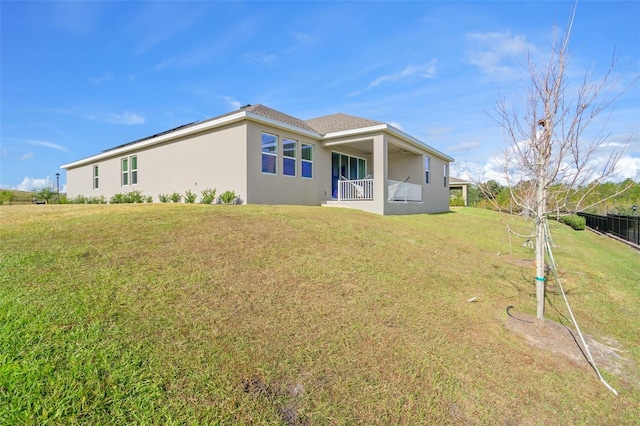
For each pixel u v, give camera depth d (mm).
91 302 3223
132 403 2182
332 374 2820
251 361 2791
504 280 6461
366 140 14125
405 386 2814
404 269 5836
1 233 5191
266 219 7668
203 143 13117
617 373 3428
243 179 11648
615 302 5707
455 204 33500
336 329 3518
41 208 8734
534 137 4219
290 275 4688
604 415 2783
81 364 2412
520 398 2877
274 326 3367
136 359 2553
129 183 17109
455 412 2605
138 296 3484
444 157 21625
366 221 9469
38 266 3936
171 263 4469
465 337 3820
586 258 9867
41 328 2730
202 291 3818
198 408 2244
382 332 3615
